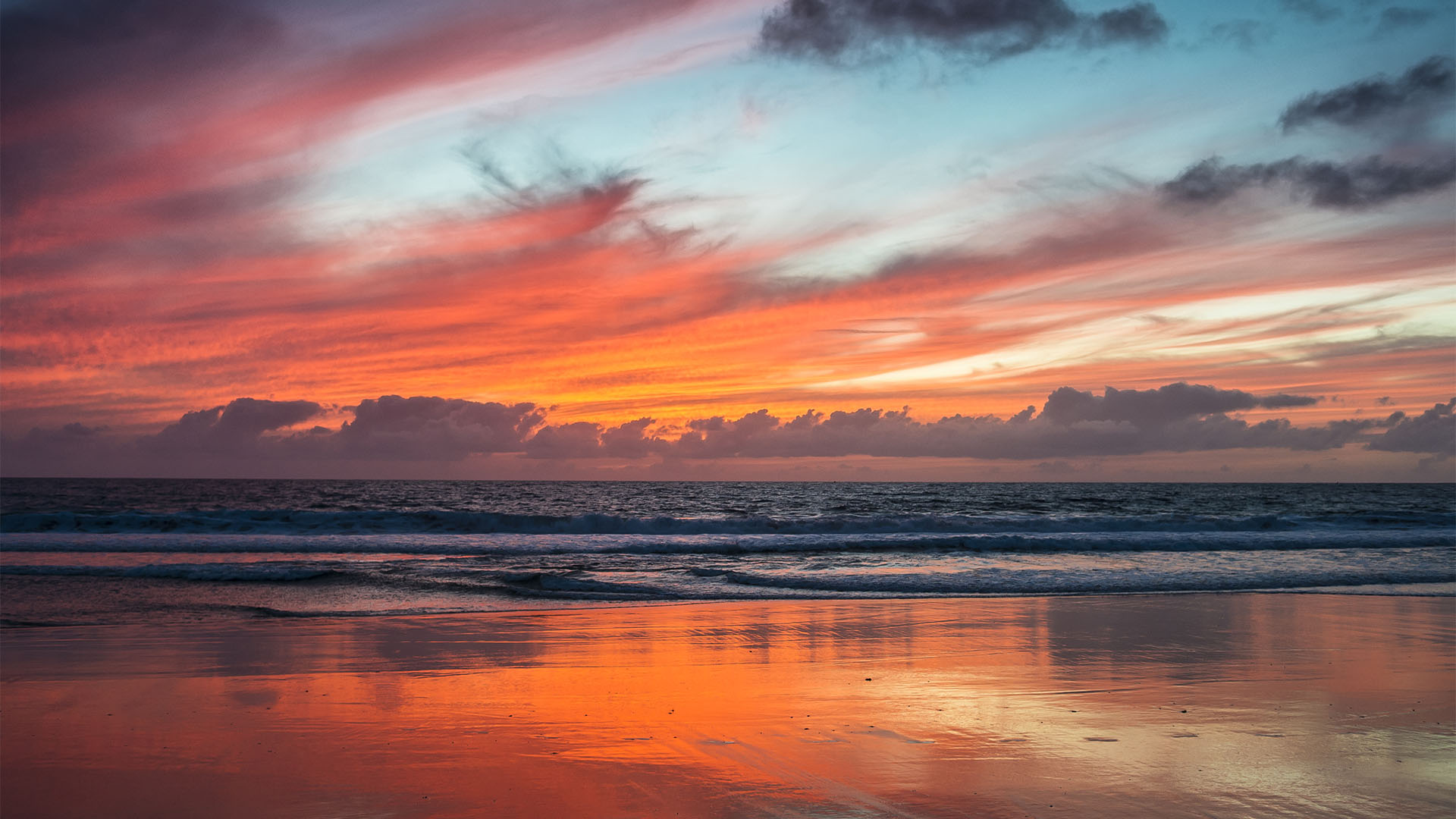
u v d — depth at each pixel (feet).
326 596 42.80
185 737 18.43
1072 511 158.61
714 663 26.66
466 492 269.64
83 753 17.30
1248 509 168.45
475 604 40.37
